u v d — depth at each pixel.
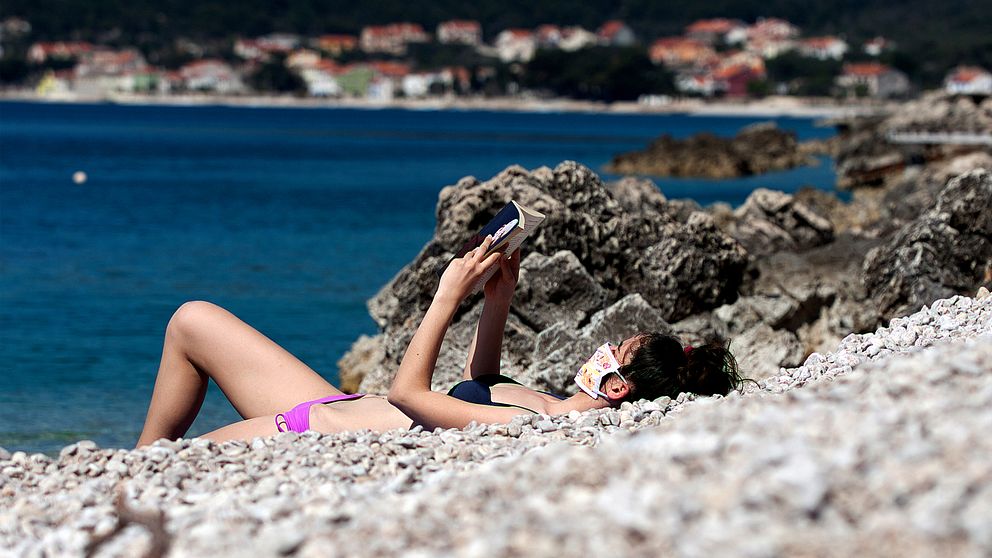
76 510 4.03
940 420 3.15
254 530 3.45
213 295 18.75
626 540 2.68
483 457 4.49
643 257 9.64
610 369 5.32
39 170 51.72
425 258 9.29
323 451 4.69
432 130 114.31
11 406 11.37
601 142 90.62
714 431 3.40
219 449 4.76
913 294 9.85
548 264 8.68
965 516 2.52
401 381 5.15
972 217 9.80
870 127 65.75
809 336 10.41
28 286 19.45
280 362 5.40
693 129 125.25
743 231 14.91
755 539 2.56
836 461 2.86
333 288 19.69
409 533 3.04
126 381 12.59
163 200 37.97
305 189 43.50
